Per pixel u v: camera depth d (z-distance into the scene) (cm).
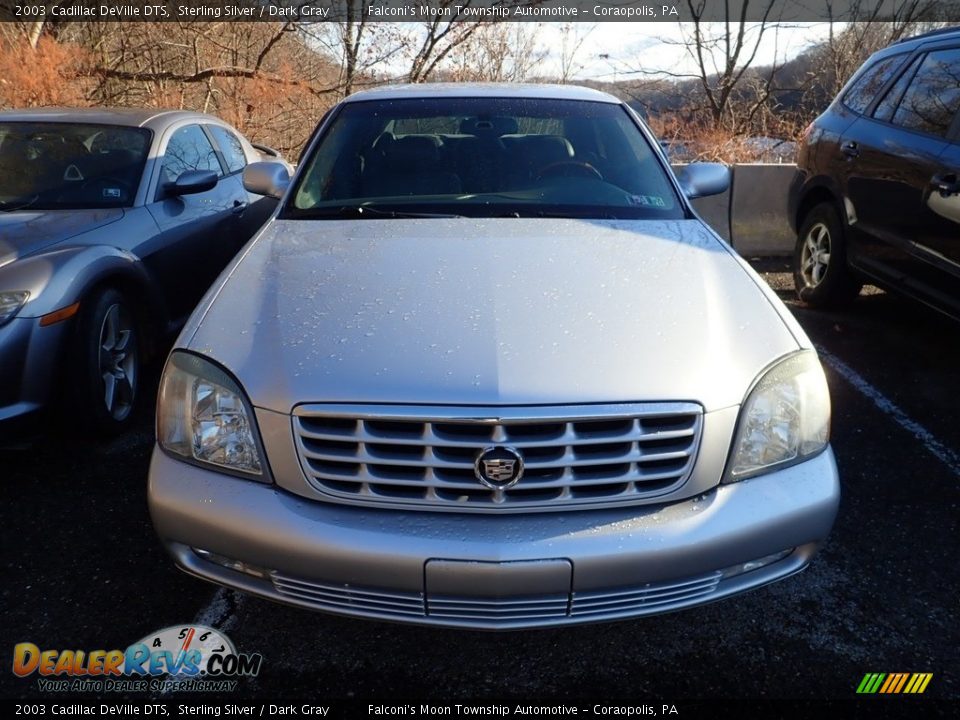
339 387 186
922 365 427
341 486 186
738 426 193
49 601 239
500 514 183
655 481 187
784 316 225
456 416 180
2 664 215
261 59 1038
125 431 344
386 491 185
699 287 230
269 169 334
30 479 305
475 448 180
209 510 189
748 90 1087
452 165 312
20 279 289
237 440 191
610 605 188
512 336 200
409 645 224
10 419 284
